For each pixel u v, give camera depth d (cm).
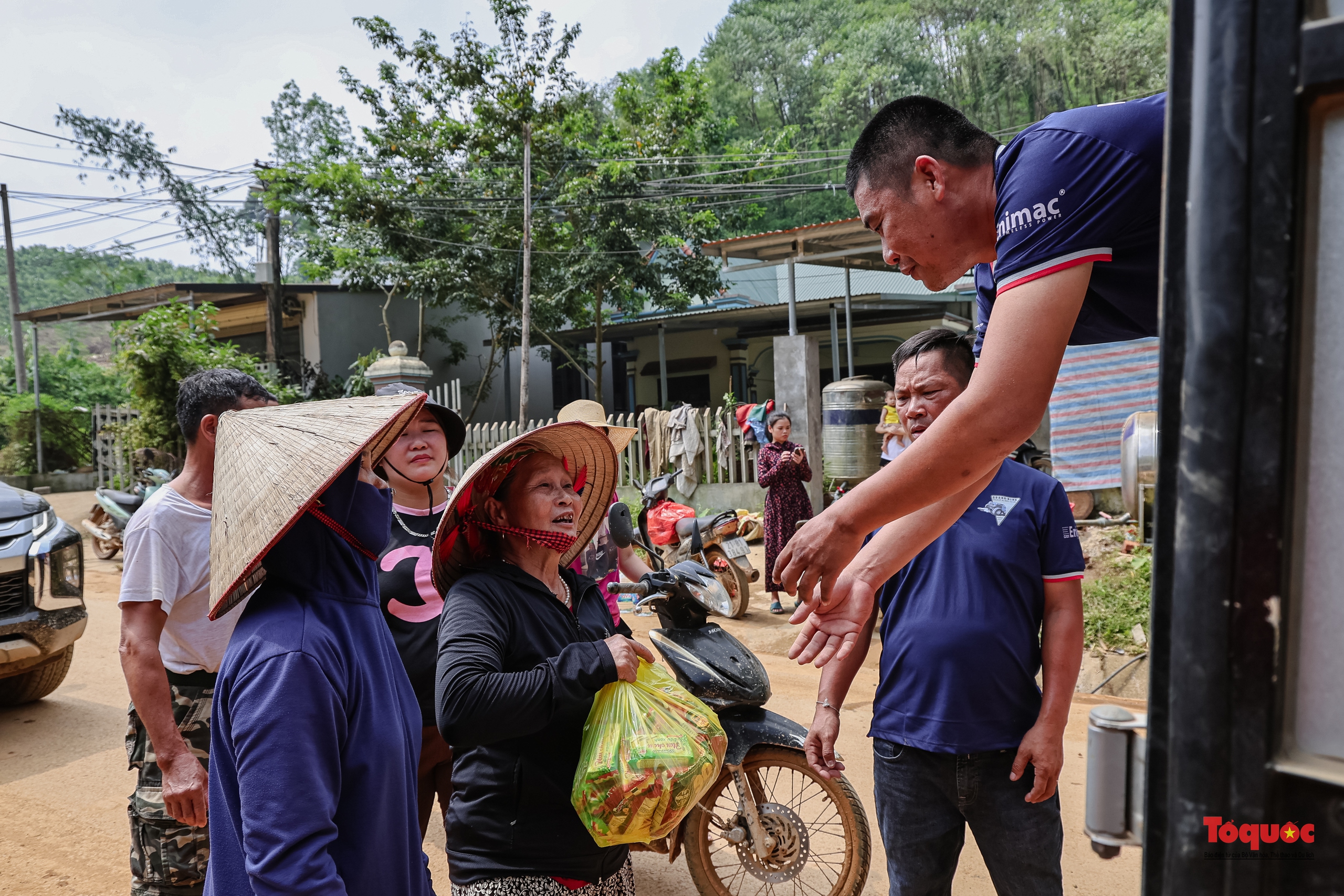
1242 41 68
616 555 507
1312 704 66
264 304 2378
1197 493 70
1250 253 68
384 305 2312
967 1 4803
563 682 207
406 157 2194
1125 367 763
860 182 190
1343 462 65
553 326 2253
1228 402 68
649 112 2275
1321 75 65
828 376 2370
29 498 571
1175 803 71
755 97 5122
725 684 316
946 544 240
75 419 2359
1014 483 244
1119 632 600
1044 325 144
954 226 182
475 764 223
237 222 3809
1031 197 148
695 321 2197
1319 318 66
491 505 240
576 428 240
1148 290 155
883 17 5150
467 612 220
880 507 139
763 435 1209
